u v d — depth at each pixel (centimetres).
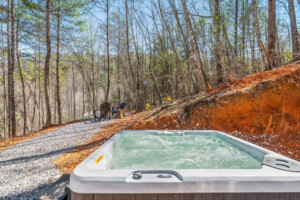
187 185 157
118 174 165
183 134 432
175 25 1291
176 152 374
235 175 162
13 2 821
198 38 1046
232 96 497
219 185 157
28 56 1052
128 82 1856
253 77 542
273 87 458
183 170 172
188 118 538
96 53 1978
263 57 572
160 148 400
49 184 269
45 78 959
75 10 962
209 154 357
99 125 741
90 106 1800
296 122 414
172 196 157
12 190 254
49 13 923
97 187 158
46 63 952
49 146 497
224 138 371
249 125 461
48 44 942
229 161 311
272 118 442
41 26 922
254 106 468
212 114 509
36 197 231
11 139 689
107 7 1064
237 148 315
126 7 1191
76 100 2770
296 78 444
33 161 380
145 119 618
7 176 308
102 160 240
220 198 157
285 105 438
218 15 729
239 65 696
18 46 945
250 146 276
